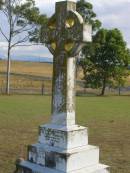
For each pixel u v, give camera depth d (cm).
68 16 837
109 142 1423
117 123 1975
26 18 3900
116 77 4862
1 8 3891
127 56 4819
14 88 4916
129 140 1471
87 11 4806
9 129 1647
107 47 4734
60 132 820
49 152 819
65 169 787
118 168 1045
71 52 830
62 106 845
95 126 1841
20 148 1257
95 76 4816
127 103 3434
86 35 818
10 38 4009
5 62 14225
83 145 841
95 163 844
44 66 13875
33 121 1922
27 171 840
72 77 850
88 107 2864
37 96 3891
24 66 13188
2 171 986
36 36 3934
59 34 852
